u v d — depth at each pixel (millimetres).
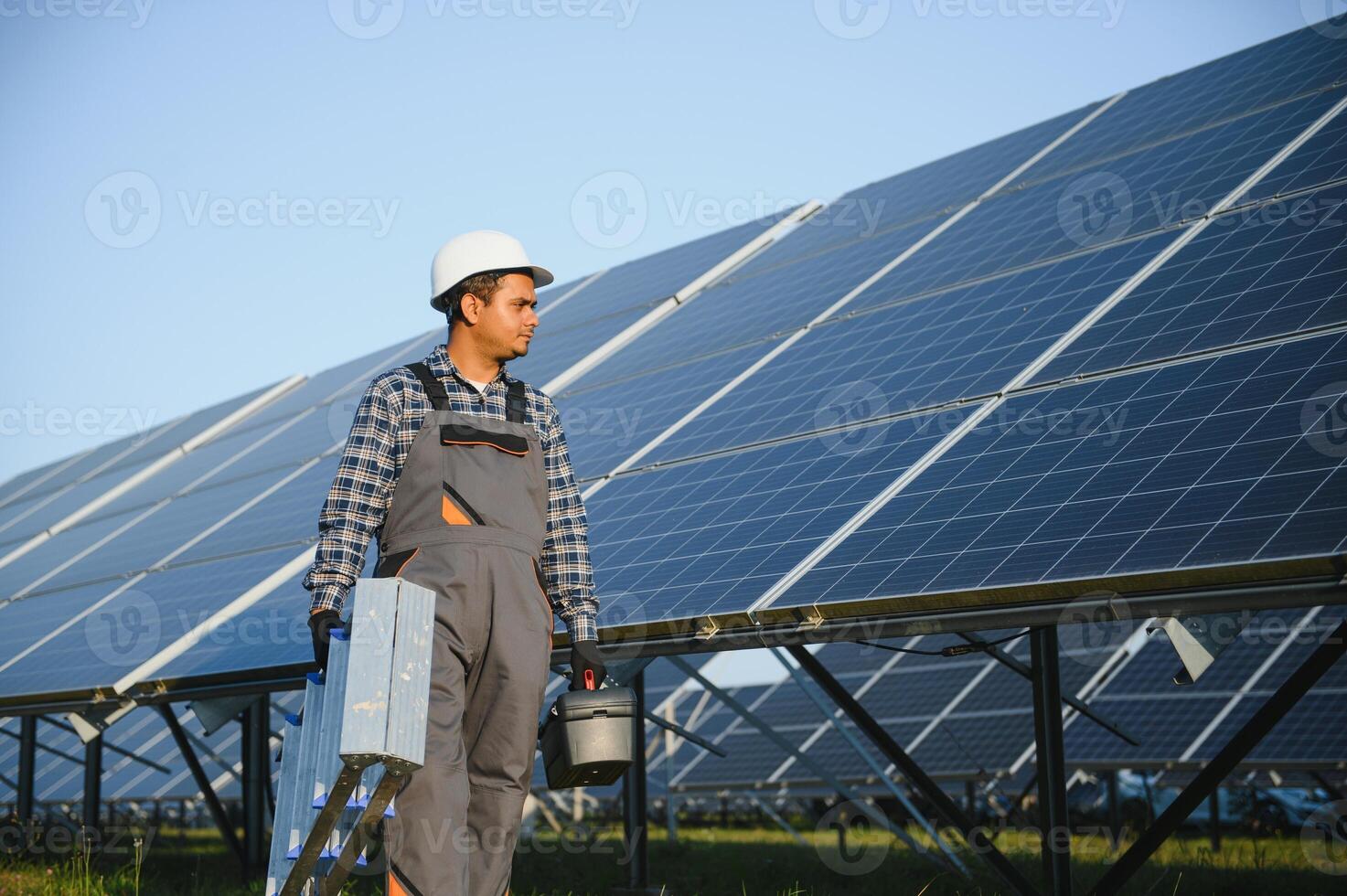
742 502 7859
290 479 13602
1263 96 10055
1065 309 8242
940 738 15414
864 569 6219
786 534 7062
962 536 6094
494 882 3619
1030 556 5621
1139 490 5734
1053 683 5859
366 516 3766
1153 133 10711
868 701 17250
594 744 3680
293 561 10336
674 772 19078
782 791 17859
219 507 14188
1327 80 9578
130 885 9008
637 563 7680
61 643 11266
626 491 9094
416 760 3242
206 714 9305
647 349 12555
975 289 9477
